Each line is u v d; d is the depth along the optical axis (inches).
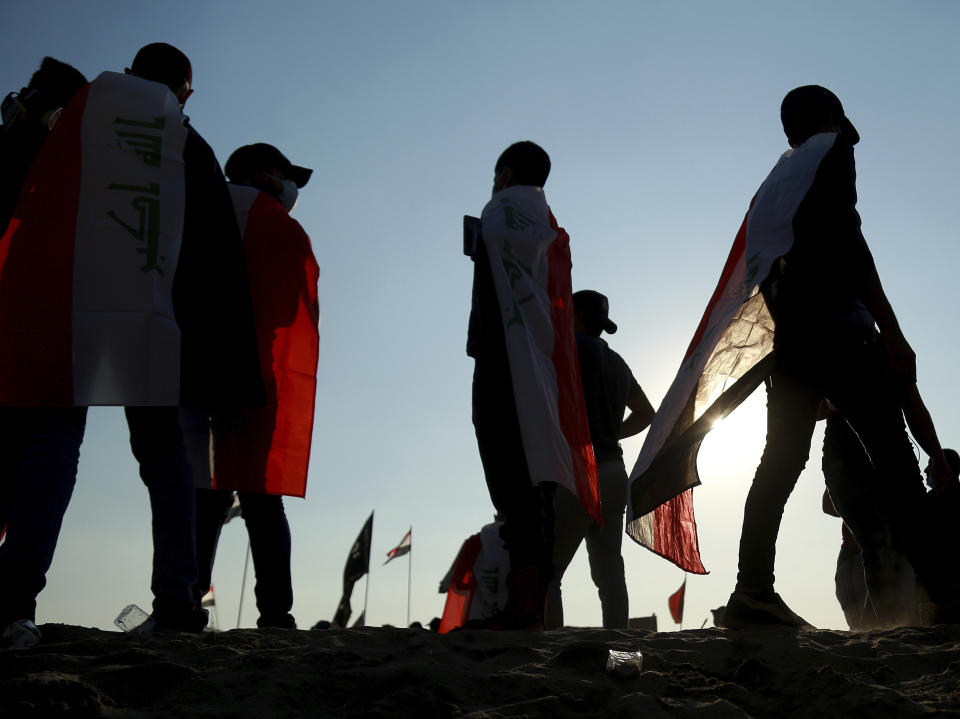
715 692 101.4
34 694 87.8
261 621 165.3
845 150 141.0
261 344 173.3
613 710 95.0
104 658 103.2
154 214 138.3
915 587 144.0
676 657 113.3
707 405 144.9
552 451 147.3
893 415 135.1
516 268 159.2
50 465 119.9
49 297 130.4
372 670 103.5
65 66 144.8
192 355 141.0
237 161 191.6
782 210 141.3
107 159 138.4
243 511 169.2
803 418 137.1
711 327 149.9
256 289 174.9
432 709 93.9
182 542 130.4
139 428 133.0
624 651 111.0
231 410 171.6
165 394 131.6
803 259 138.4
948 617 130.3
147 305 133.6
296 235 179.9
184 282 141.6
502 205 165.0
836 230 138.6
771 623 130.0
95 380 128.3
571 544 185.0
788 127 153.6
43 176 135.8
